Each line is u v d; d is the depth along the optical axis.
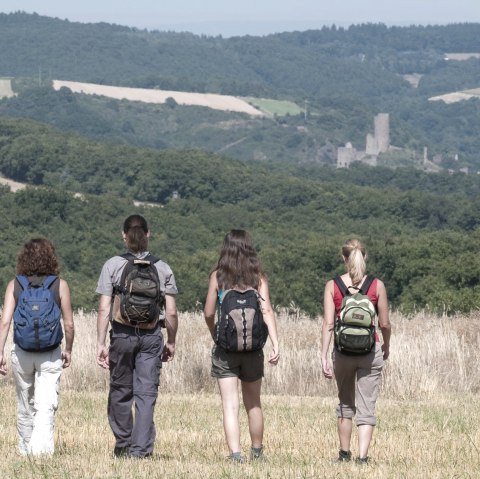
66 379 46.34
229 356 23.08
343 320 23.62
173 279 23.77
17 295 23.39
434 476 21.70
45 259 23.52
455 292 184.75
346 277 24.14
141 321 23.19
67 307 23.56
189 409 36.56
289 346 49.34
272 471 21.73
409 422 32.62
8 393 41.12
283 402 39.69
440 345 47.22
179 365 46.69
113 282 23.53
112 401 23.86
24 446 24.20
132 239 23.77
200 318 60.62
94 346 47.50
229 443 23.14
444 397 41.94
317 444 27.64
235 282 22.94
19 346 23.31
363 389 24.00
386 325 24.00
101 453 24.62
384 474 21.81
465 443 27.16
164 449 26.34
